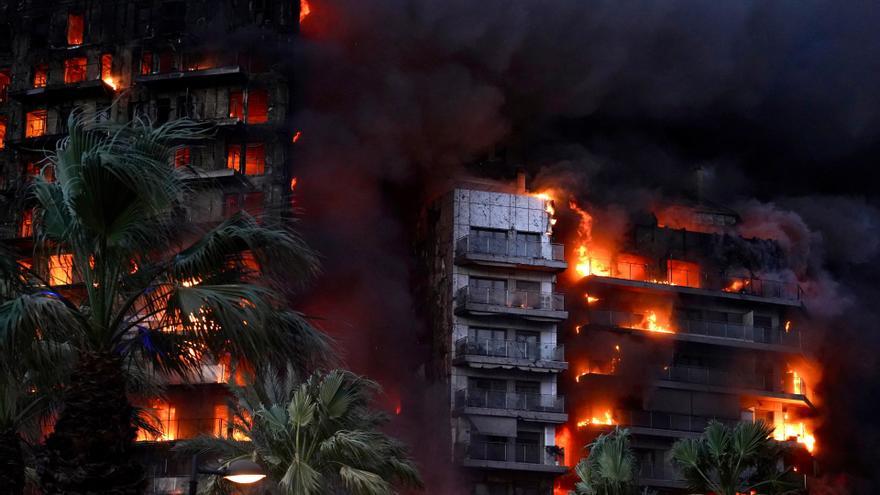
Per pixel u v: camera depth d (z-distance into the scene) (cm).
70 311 1922
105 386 1894
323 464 3772
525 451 7925
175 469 6600
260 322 1959
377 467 3788
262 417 3894
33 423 2616
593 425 8162
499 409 7875
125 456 1889
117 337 1953
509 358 8025
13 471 2359
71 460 1839
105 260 1950
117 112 7900
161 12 8094
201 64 7938
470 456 7738
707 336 8775
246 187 7644
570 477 8144
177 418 6806
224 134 7744
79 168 1927
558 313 8269
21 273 2042
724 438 4256
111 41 8094
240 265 2091
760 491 4275
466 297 8062
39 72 8162
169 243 2078
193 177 2130
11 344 1864
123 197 1925
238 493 4012
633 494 4684
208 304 1952
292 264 2069
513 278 8350
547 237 8494
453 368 8000
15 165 7856
